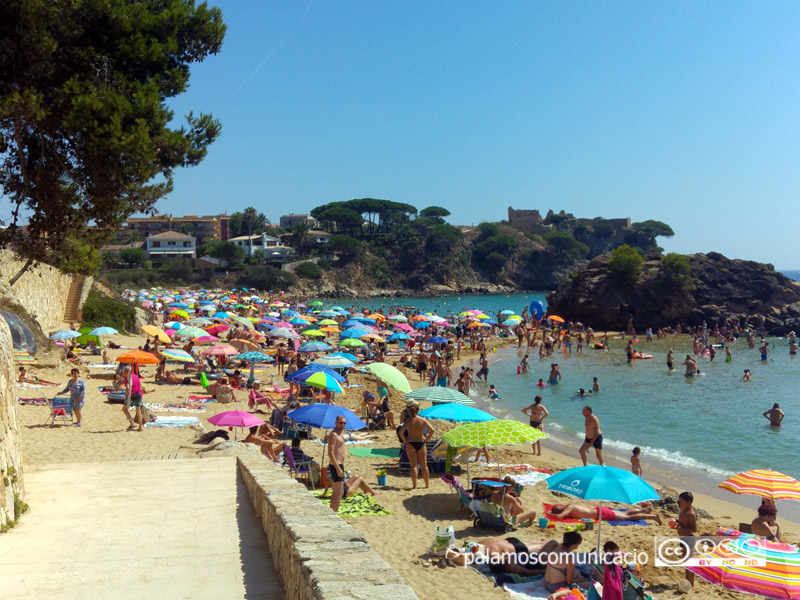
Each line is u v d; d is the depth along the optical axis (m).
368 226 186.25
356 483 12.38
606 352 50.03
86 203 14.15
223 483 9.02
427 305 122.25
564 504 12.95
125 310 42.62
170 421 17.06
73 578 5.39
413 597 3.83
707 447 20.42
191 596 5.05
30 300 32.09
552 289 180.50
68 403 16.22
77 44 12.74
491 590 8.23
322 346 31.23
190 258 130.25
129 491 8.55
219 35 14.60
